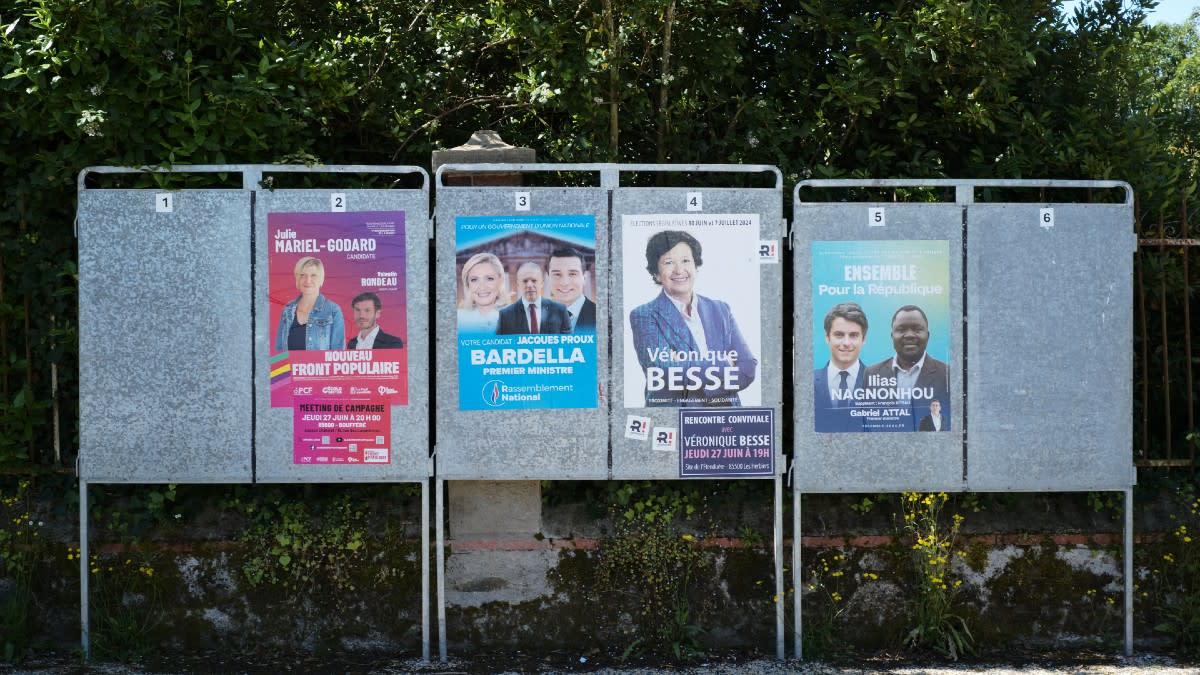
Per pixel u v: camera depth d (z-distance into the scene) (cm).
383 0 740
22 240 591
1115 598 601
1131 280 568
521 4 655
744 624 595
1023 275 565
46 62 568
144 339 555
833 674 554
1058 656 584
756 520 602
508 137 727
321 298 558
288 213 557
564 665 566
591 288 559
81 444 555
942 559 584
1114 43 690
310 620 586
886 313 564
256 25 646
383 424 558
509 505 595
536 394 559
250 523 591
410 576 589
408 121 682
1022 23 652
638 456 561
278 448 559
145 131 585
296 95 632
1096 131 645
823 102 641
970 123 630
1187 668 564
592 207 558
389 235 557
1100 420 566
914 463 565
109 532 587
